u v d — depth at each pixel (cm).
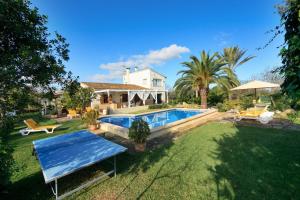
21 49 218
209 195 325
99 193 347
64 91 310
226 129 809
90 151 427
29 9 236
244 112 1082
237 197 313
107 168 455
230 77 1759
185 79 1920
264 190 327
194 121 1102
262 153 495
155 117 1650
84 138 554
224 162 454
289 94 173
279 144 561
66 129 991
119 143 682
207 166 440
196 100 2327
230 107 1597
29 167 469
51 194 347
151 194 337
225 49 2688
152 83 3055
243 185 348
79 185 377
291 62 170
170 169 438
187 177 394
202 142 635
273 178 364
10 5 213
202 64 1748
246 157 475
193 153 534
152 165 466
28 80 245
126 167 460
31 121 932
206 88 1883
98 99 2250
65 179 402
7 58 219
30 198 334
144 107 2234
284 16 178
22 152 593
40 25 258
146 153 559
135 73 3198
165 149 588
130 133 595
